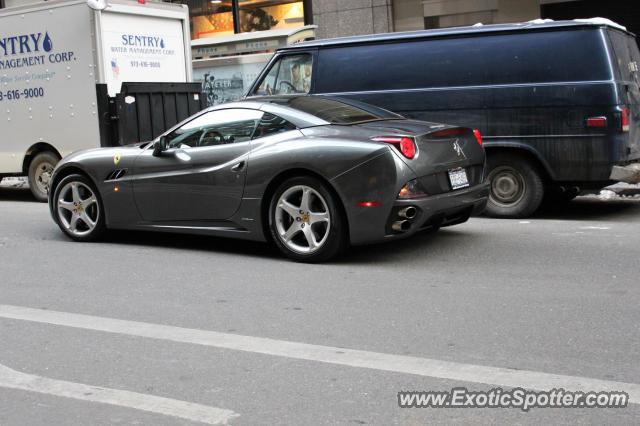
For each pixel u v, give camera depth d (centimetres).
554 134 909
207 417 393
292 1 1858
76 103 1218
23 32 1249
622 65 927
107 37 1205
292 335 514
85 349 503
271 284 648
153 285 659
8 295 642
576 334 495
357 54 1006
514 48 927
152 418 395
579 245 770
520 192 948
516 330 507
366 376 439
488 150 954
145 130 1207
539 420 376
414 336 503
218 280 668
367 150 670
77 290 650
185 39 1346
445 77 961
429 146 696
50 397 427
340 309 569
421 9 1742
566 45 904
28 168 1291
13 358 490
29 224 1006
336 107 769
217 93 1506
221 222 761
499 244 783
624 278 632
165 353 489
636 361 446
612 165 890
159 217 798
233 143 755
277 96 785
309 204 705
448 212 707
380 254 748
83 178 844
